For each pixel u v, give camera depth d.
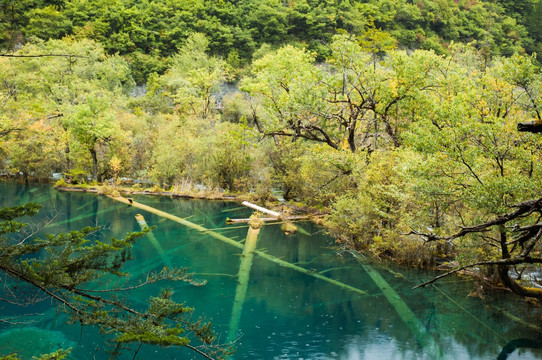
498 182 8.25
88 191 28.33
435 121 10.76
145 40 60.56
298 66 21.89
